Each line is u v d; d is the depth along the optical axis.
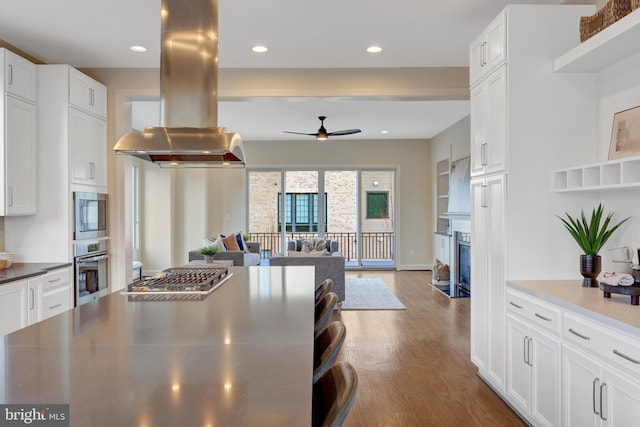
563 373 2.37
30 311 3.59
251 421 0.89
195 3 2.81
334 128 8.83
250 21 3.73
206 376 1.16
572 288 2.71
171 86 2.81
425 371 3.77
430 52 4.47
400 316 5.77
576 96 3.03
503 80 3.05
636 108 2.67
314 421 1.30
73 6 3.43
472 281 3.65
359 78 4.95
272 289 2.62
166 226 9.37
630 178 2.36
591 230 2.74
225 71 4.96
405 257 10.34
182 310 2.01
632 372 1.84
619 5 2.50
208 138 2.74
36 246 4.17
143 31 3.92
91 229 4.56
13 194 3.78
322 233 10.43
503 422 2.85
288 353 1.36
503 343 3.09
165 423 0.88
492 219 3.25
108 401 0.99
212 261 6.22
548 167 3.02
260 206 10.47
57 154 4.16
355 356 4.17
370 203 10.45
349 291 7.54
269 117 7.70
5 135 3.67
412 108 7.06
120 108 4.96
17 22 3.72
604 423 2.03
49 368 1.22
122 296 2.35
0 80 3.64
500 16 3.10
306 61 4.74
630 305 2.24
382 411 3.02
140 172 9.25
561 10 3.03
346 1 3.38
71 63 4.77
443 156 9.19
